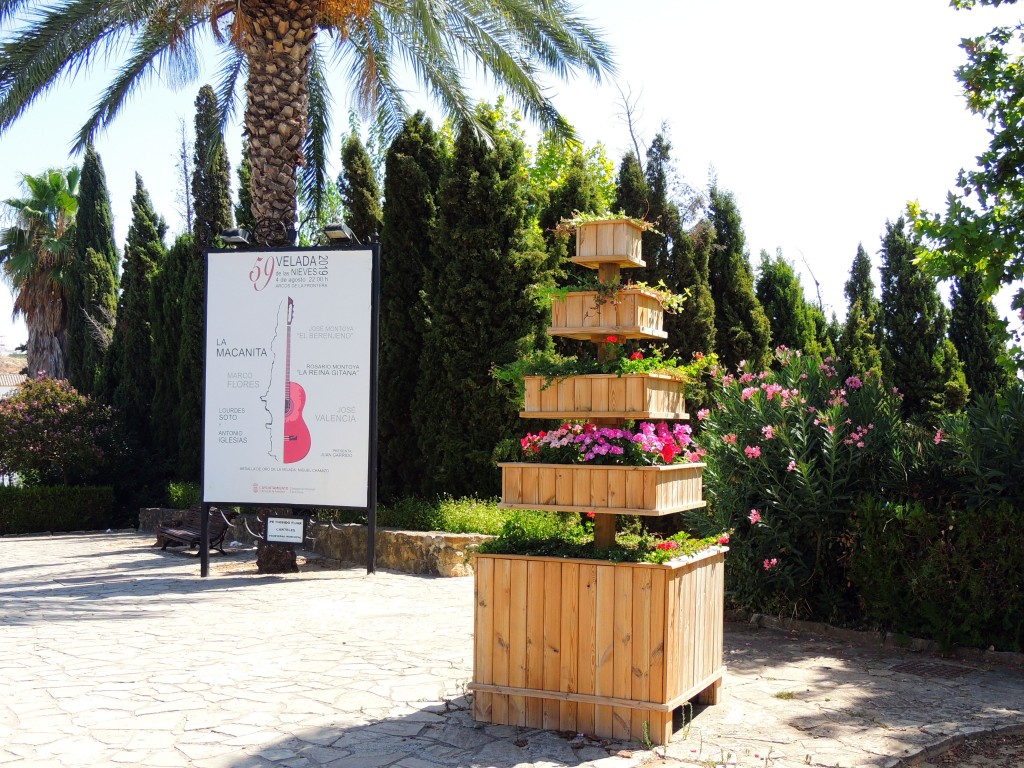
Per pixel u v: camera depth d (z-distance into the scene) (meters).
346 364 10.34
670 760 4.32
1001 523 6.64
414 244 12.90
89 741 4.55
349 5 11.21
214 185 18.31
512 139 12.73
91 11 11.66
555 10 12.25
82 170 23.42
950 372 16.06
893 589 7.07
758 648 6.97
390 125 13.88
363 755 4.37
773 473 7.79
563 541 5.01
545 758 4.33
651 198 12.34
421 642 6.87
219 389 10.59
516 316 11.98
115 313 22.91
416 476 12.89
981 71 6.51
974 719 5.09
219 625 7.53
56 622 7.64
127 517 18.97
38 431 17.84
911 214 6.66
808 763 4.31
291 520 10.51
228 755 4.36
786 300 14.43
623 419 5.25
